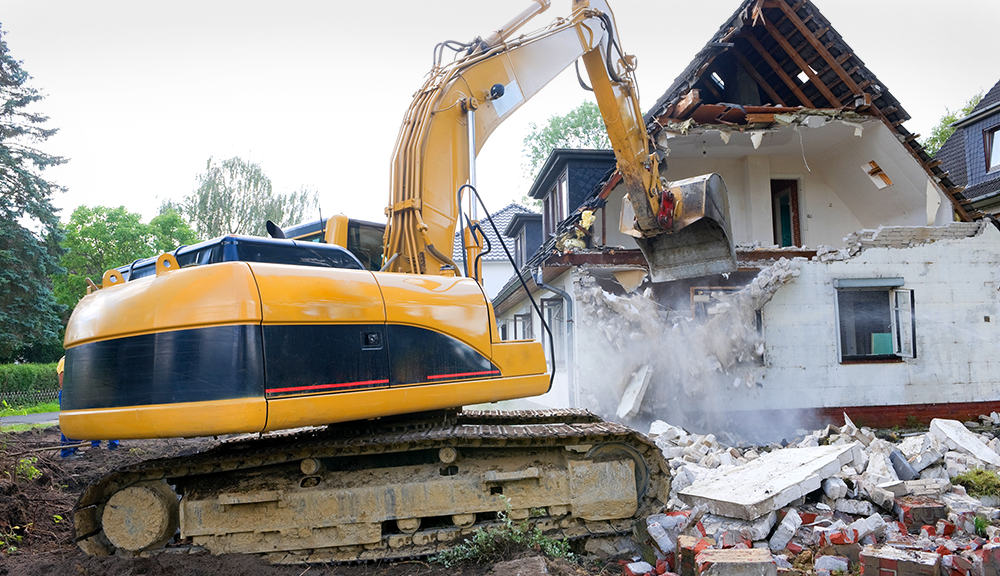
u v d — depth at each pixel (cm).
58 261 2695
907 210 1220
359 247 660
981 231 1125
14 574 412
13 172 2519
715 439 916
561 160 1446
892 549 452
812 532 504
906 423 1081
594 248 1059
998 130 1709
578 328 1010
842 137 1188
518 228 2109
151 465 448
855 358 1094
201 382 387
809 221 1306
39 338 2459
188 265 488
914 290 1106
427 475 482
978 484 637
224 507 452
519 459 503
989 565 414
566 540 482
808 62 1158
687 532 509
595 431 495
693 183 686
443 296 489
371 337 442
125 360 406
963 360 1106
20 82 2653
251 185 3369
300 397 402
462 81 565
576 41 634
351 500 462
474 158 550
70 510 582
